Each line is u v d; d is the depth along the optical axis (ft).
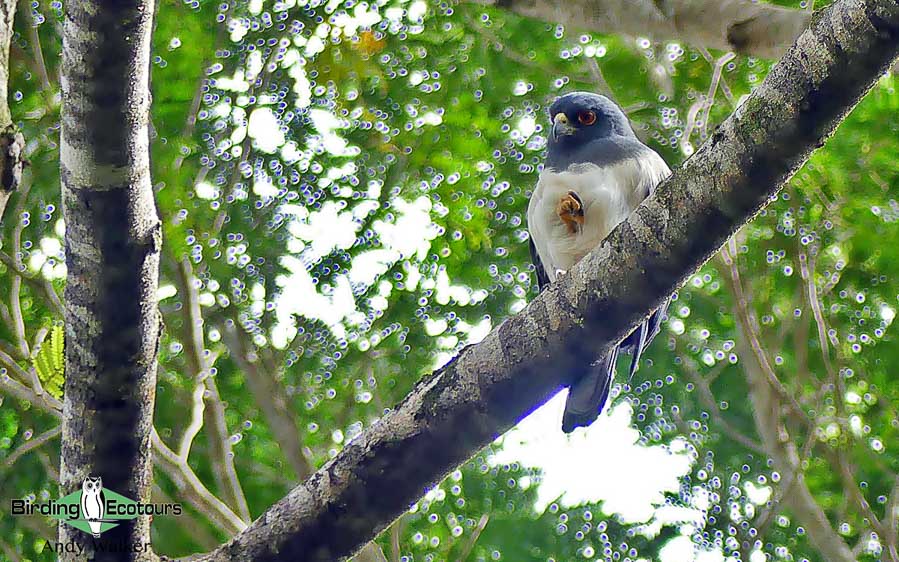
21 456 38.32
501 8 33.42
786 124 13.94
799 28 30.30
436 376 16.52
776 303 43.24
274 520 16.93
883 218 41.24
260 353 38.06
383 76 42.19
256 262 39.60
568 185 27.94
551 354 15.78
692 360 45.21
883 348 43.96
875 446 42.01
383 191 40.98
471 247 40.81
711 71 42.11
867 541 37.24
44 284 33.37
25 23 38.93
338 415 39.45
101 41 13.65
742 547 42.73
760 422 38.27
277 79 40.88
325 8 40.88
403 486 16.58
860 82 13.58
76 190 14.73
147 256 15.35
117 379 15.97
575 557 41.63
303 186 40.50
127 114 14.24
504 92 42.73
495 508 42.04
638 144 28.94
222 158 39.09
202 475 38.27
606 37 42.32
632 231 15.16
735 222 14.67
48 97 36.70
